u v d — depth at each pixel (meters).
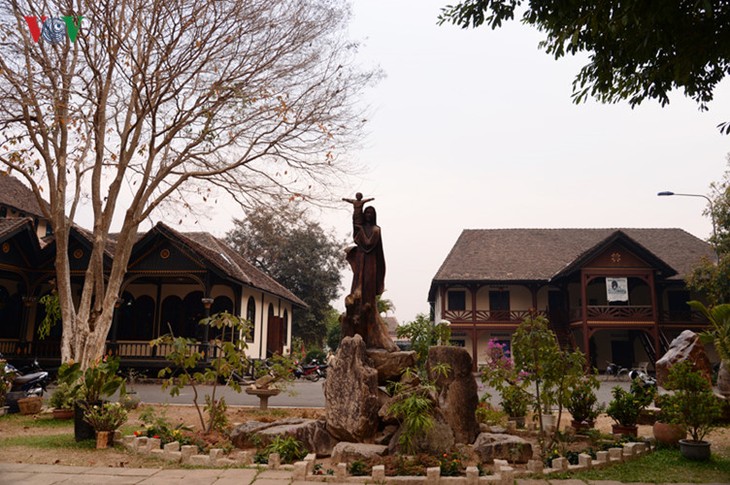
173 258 24.05
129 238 15.00
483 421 9.85
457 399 8.08
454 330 33.31
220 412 9.53
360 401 7.83
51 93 13.22
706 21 6.37
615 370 30.64
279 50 14.22
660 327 31.36
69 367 9.40
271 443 7.71
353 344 8.33
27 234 24.00
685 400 7.69
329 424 7.93
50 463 7.06
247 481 6.20
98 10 12.73
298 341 30.55
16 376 14.35
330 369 8.27
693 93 7.59
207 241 29.56
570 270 30.75
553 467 6.80
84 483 6.11
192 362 9.41
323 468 6.91
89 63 13.29
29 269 24.98
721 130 6.73
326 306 41.91
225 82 14.25
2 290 25.31
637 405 9.26
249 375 23.55
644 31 6.34
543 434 8.03
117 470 6.69
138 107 14.54
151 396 16.75
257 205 15.71
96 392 8.52
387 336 9.23
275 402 16.00
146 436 8.23
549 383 8.06
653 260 30.28
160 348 24.11
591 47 7.26
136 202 14.36
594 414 9.64
